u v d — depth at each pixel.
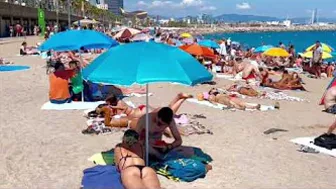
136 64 5.19
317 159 7.19
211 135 8.55
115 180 5.65
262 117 10.52
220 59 22.03
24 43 26.58
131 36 30.16
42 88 13.86
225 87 14.95
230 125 9.48
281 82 16.17
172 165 6.07
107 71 5.23
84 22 44.38
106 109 8.93
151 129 6.54
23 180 5.96
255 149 7.69
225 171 6.45
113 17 135.12
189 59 5.62
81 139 8.02
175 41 29.36
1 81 15.32
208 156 7.16
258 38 98.25
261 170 6.56
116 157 5.73
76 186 5.76
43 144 7.66
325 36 113.31
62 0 81.81
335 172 6.56
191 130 8.62
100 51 27.58
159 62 5.23
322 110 11.88
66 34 10.41
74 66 11.28
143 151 6.05
